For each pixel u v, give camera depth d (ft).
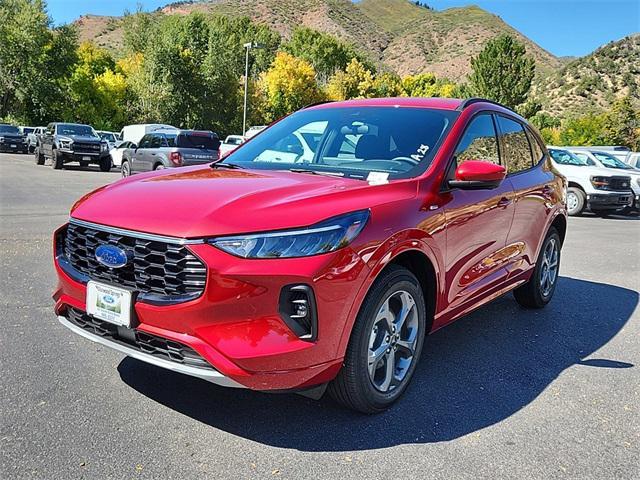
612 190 48.80
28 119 172.04
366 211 9.76
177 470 8.43
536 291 17.53
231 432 9.62
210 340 8.64
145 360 9.27
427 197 11.17
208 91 189.16
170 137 55.52
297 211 9.18
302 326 8.93
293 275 8.71
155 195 10.12
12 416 9.75
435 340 14.87
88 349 12.84
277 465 8.70
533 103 175.11
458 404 11.08
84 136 78.84
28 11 163.73
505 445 9.59
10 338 13.28
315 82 224.12
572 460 9.18
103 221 9.69
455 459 9.07
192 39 205.36
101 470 8.34
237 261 8.59
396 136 12.82
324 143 13.43
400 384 10.88
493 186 11.62
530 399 11.44
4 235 25.73
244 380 8.61
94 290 9.68
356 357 9.62
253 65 257.75
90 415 9.93
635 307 18.94
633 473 8.85
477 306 13.71
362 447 9.32
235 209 9.14
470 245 12.54
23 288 17.42
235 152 14.35
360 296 9.41
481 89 176.04
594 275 24.02
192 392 11.00
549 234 17.63
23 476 8.10
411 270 11.38
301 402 10.84
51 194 43.52
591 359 13.87
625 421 10.61
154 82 180.04
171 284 8.89
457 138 12.61
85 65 194.29
